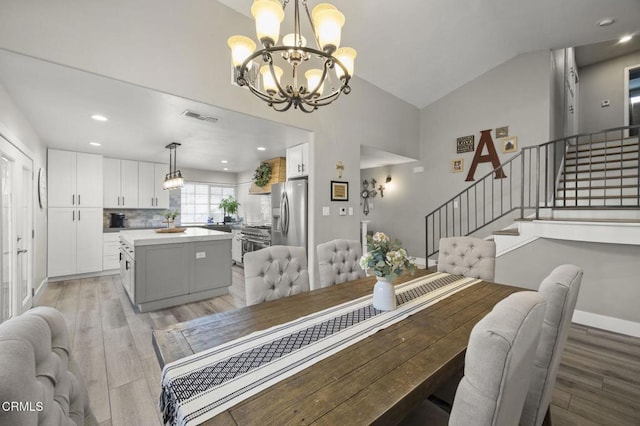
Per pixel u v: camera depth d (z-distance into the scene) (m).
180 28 2.44
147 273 3.34
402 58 4.10
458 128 5.16
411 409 0.83
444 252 2.59
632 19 3.44
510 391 0.66
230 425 0.70
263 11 1.28
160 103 2.60
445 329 1.27
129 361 2.26
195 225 7.14
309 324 1.32
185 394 0.82
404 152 5.24
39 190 3.86
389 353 1.06
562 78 5.00
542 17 3.40
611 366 2.20
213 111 2.81
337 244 2.30
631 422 1.63
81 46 1.99
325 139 3.77
